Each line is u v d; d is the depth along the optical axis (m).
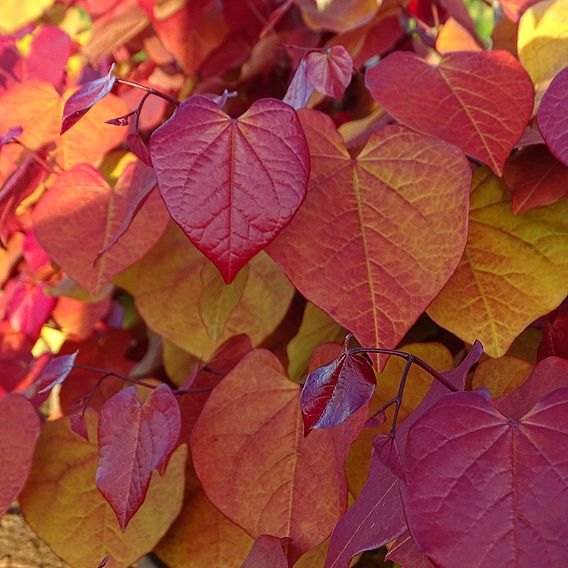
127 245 0.87
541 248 0.86
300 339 0.95
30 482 0.90
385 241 0.81
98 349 1.09
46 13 1.09
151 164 0.80
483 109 0.82
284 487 0.84
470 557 0.70
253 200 0.78
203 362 0.94
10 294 1.03
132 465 0.82
